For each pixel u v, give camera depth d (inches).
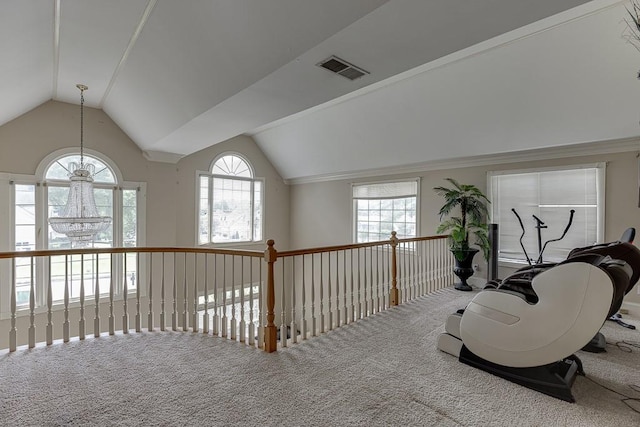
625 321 142.6
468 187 196.5
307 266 317.1
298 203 331.9
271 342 111.0
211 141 195.5
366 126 220.4
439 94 173.0
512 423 73.8
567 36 123.2
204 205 277.0
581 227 173.3
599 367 99.8
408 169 243.8
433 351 111.3
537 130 165.6
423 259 225.0
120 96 172.4
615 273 80.4
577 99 143.4
